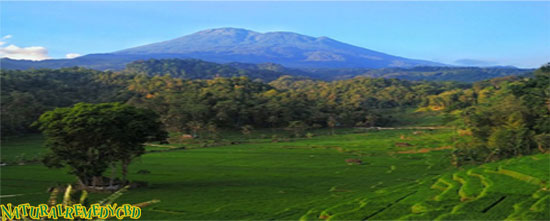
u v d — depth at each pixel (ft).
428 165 337.93
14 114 532.73
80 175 237.25
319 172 319.47
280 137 618.44
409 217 143.43
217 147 488.85
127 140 237.25
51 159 234.38
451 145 426.92
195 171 325.62
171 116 641.40
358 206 174.19
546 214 129.18
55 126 228.02
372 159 379.96
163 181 282.77
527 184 184.44
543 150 279.49
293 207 191.62
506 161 250.37
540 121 295.07
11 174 303.89
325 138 593.01
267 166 349.20
